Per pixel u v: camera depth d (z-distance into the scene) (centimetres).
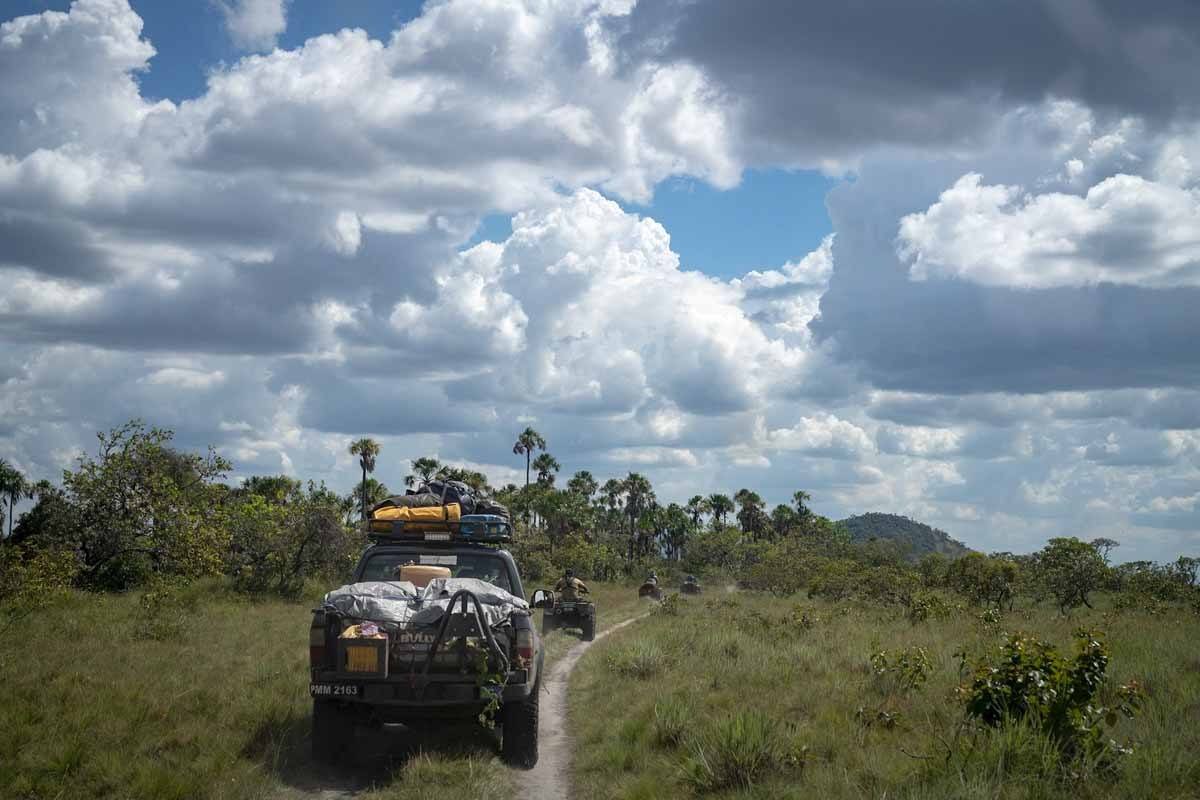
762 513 12094
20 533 2459
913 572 3234
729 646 1409
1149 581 2931
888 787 595
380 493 7244
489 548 931
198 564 2373
